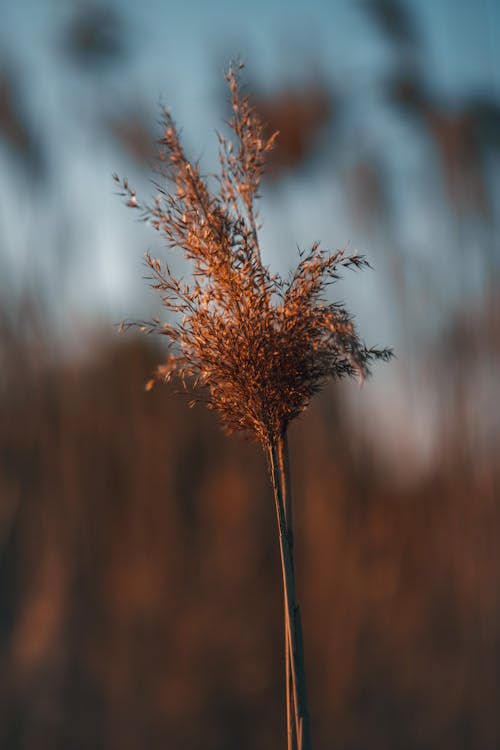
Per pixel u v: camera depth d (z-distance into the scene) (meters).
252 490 5.38
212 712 4.63
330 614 4.75
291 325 1.10
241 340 1.11
